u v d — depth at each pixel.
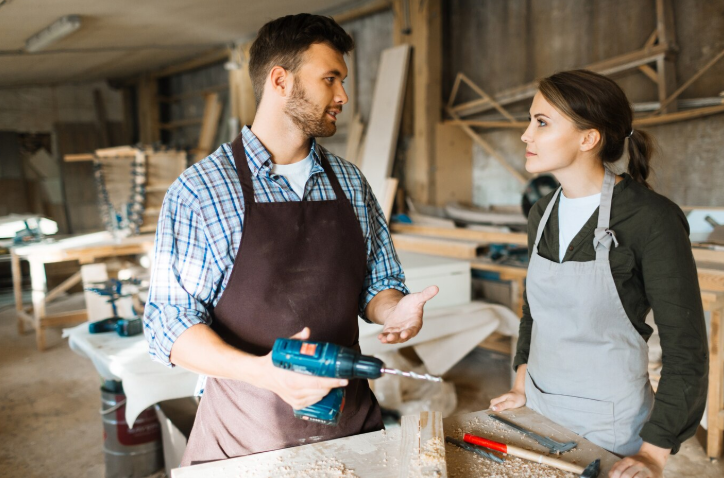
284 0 5.11
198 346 1.12
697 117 3.54
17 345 4.92
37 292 4.70
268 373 1.03
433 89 4.79
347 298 1.32
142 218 5.14
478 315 3.13
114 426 2.56
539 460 1.15
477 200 5.07
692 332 1.20
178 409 2.70
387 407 2.90
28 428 3.29
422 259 3.39
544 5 4.39
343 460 1.13
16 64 7.05
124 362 2.20
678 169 3.68
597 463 1.13
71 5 4.73
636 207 1.27
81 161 9.25
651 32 3.78
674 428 1.18
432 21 4.75
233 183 1.26
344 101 1.27
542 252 1.44
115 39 6.26
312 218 1.29
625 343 1.30
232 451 1.28
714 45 3.47
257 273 1.22
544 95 1.32
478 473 1.12
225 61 7.68
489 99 4.63
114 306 2.80
